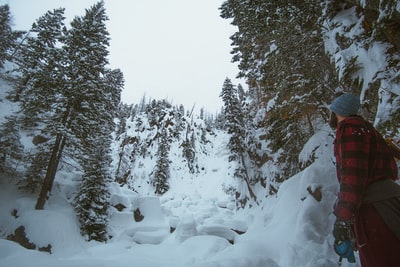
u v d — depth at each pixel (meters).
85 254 10.98
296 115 9.45
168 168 48.72
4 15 29.36
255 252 5.38
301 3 7.28
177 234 11.74
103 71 18.09
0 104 26.66
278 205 7.97
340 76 4.73
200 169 53.28
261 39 9.95
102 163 16.36
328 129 8.78
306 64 7.99
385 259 1.12
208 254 7.24
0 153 16.45
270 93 11.15
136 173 49.09
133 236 15.20
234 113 24.95
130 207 20.23
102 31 18.45
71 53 16.80
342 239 1.26
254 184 21.67
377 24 3.95
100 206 14.91
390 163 1.33
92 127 17.08
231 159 24.92
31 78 17.22
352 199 1.20
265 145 20.64
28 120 16.91
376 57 4.17
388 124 3.38
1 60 30.91
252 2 8.55
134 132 58.88
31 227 11.66
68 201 16.80
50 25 27.22
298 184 7.62
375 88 4.17
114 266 4.58
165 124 58.62
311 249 4.55
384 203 1.20
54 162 15.29
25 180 15.63
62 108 16.86
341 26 5.76
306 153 8.77
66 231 12.54
